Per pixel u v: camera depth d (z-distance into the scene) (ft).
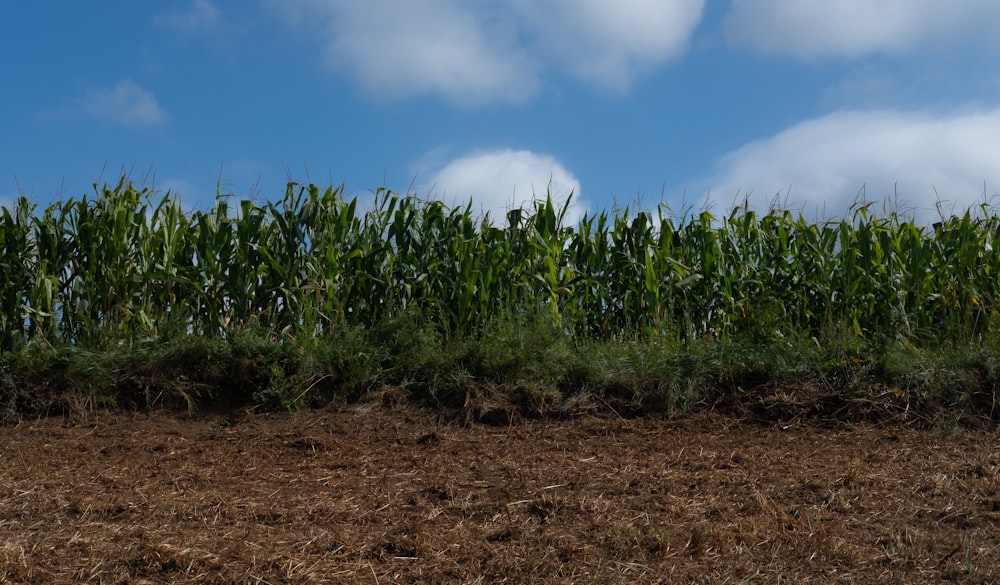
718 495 16.72
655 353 26.09
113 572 12.59
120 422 24.50
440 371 25.85
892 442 21.48
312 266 28.50
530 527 14.92
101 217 28.17
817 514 15.33
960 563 12.79
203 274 28.45
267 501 16.90
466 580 12.48
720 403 24.61
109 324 27.40
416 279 29.07
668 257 29.37
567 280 29.60
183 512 15.92
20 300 27.20
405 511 16.15
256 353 26.32
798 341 26.99
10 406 24.59
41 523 15.15
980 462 18.60
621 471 18.97
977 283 29.89
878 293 29.68
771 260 30.81
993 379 23.61
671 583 12.29
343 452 21.54
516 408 24.47
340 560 13.25
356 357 26.11
